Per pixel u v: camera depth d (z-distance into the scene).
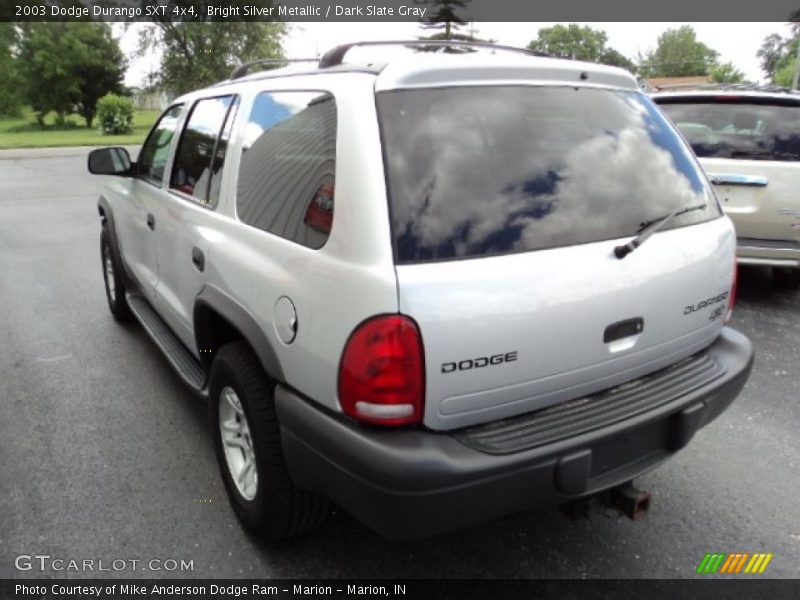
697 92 6.01
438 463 1.98
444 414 2.07
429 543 2.84
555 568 2.70
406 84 2.24
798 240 5.54
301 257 2.28
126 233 4.73
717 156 5.68
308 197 2.35
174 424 3.79
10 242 8.73
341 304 2.06
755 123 5.70
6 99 55.78
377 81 2.22
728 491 3.21
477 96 2.33
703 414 2.55
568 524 2.97
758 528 2.95
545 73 2.50
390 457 1.98
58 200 12.70
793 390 4.30
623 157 2.55
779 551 2.80
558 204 2.30
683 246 2.55
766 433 3.77
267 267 2.46
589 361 2.30
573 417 2.28
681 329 2.60
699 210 2.74
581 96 2.58
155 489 3.18
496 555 2.78
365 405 2.03
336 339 2.08
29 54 52.22
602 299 2.27
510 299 2.08
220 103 3.39
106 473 3.31
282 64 3.79
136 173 4.67
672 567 2.71
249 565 2.70
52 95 53.25
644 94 2.90
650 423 2.36
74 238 9.01
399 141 2.15
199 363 3.55
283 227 2.46
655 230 2.43
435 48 2.79
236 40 39.69
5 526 2.91
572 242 2.27
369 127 2.15
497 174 2.24
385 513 2.03
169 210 3.68
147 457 3.46
